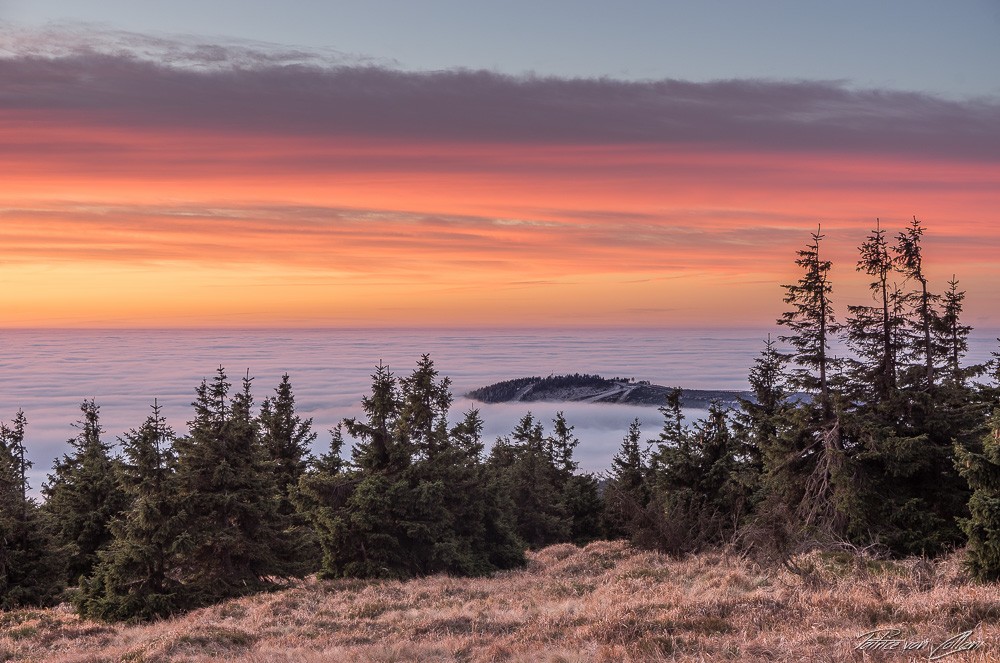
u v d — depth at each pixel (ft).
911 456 90.12
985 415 93.35
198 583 93.20
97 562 116.26
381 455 120.37
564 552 144.56
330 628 69.97
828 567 71.97
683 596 65.36
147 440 92.17
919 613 47.60
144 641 67.26
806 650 41.34
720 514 118.62
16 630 79.56
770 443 105.91
